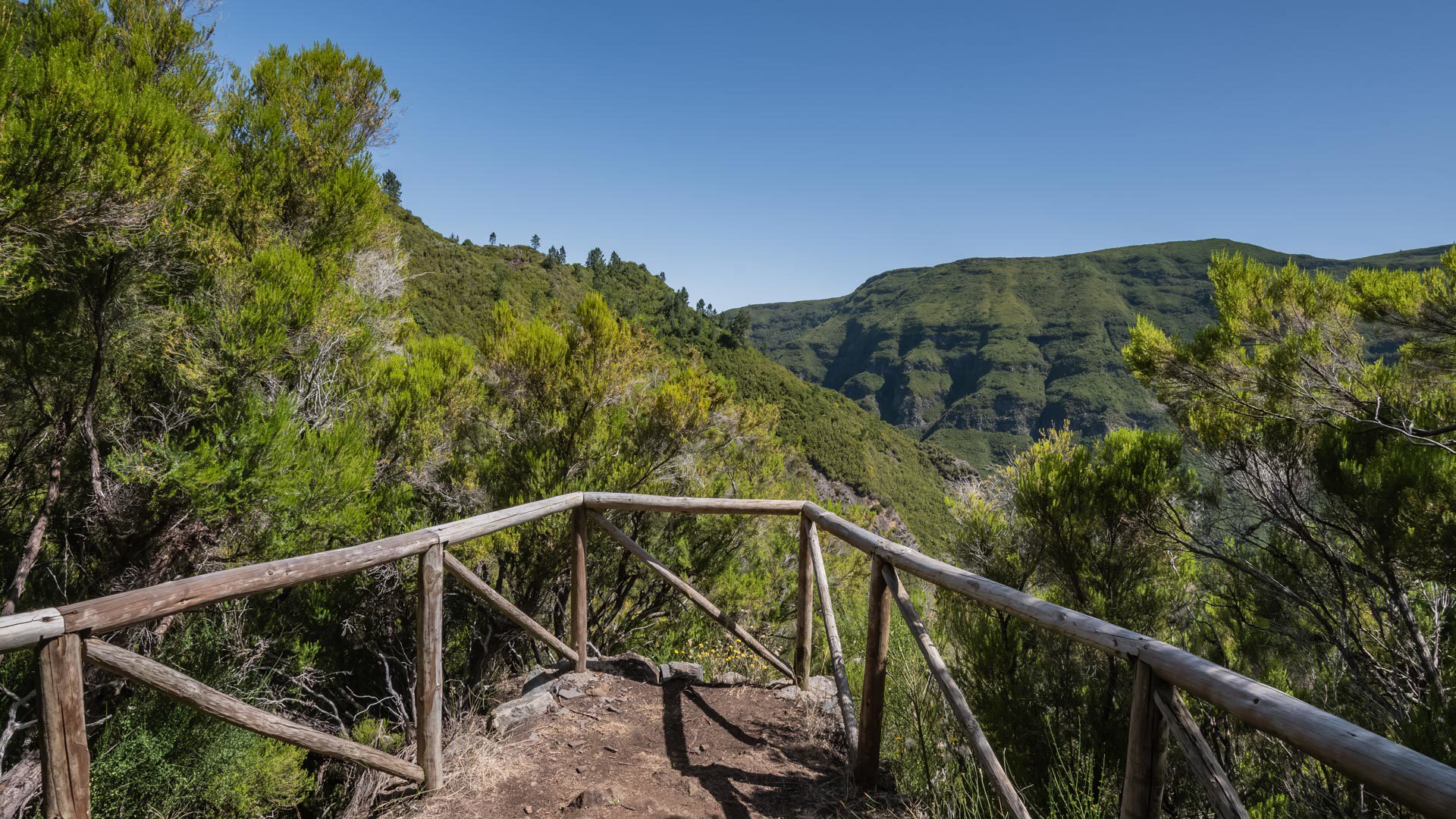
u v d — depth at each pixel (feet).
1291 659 16.56
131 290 13.53
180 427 14.93
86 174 10.69
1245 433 16.85
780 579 27.68
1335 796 11.41
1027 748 13.35
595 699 12.98
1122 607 15.38
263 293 14.51
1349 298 16.52
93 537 15.07
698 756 11.05
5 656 13.41
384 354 20.84
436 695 9.64
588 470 22.22
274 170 17.48
